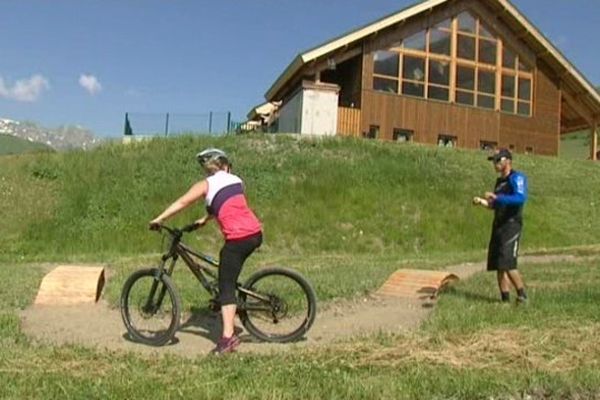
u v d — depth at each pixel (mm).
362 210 18828
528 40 30938
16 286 9312
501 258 7863
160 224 6211
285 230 17625
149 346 6301
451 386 4707
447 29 29375
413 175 20969
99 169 19688
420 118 28531
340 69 29266
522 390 4742
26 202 18109
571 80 31969
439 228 18547
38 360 5395
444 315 7184
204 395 4484
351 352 5711
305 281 6594
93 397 4426
